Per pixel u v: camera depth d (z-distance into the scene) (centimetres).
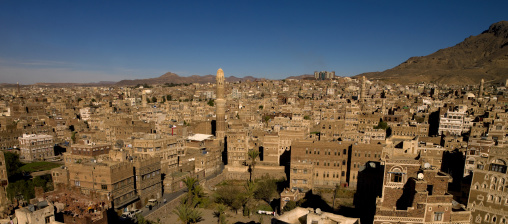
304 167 12788
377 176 10131
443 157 12988
